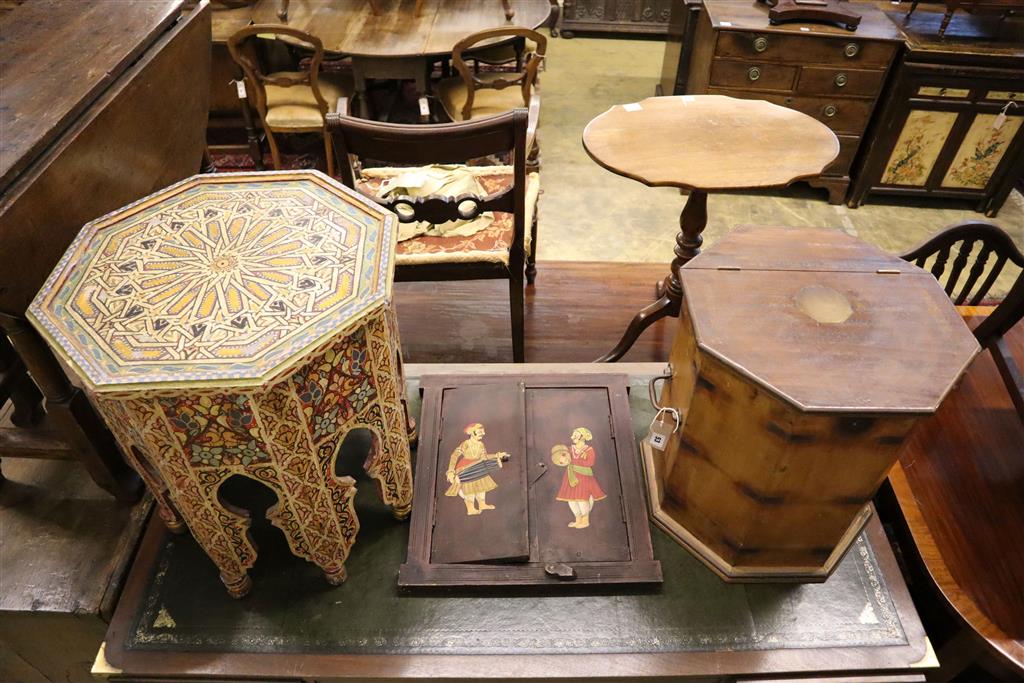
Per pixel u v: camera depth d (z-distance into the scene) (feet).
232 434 3.03
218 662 3.84
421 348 7.88
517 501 4.34
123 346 2.94
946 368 3.35
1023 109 10.43
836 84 10.87
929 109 10.65
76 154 4.21
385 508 4.57
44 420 5.10
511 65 12.98
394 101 13.82
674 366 4.28
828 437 3.27
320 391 3.13
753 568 4.22
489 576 4.06
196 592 4.14
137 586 4.18
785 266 4.07
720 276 3.97
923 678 3.86
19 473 4.94
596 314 8.45
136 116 5.02
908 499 5.11
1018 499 5.11
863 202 12.06
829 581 4.24
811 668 3.84
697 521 4.24
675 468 4.09
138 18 5.64
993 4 9.89
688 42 12.50
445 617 4.03
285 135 12.75
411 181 6.77
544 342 8.00
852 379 3.26
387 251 3.48
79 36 5.32
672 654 3.89
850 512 3.74
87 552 4.49
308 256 3.44
